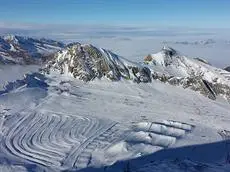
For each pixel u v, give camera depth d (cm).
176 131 9131
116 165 7100
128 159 7375
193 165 7200
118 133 8838
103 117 9888
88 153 7688
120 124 9469
